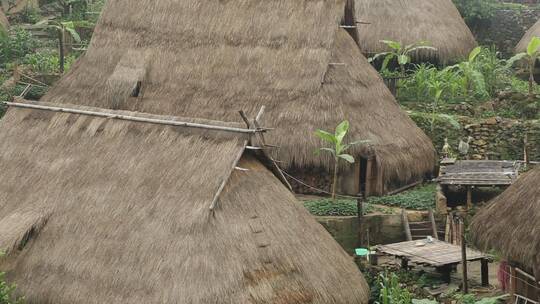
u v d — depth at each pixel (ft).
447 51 110.83
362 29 112.16
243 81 81.92
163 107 83.20
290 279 57.67
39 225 62.28
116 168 63.00
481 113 97.91
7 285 60.49
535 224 59.36
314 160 78.02
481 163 87.25
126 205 60.39
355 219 79.61
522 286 64.69
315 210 79.71
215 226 57.00
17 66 107.24
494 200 65.10
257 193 60.23
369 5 113.09
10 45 112.88
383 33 111.24
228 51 83.97
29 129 69.92
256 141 61.62
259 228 58.54
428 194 85.66
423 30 111.24
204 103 81.87
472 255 71.72
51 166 66.08
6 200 65.82
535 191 61.16
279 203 60.90
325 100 79.41
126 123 65.77
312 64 80.69
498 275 70.33
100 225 60.23
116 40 89.35
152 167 61.67
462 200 84.53
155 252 56.95
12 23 126.00
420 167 82.58
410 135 82.94
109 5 91.76
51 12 129.80
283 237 59.21
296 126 78.48
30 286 59.93
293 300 56.90
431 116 94.63
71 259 59.52
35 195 64.64
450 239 79.82
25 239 62.28
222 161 59.57
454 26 113.91
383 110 82.84
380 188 79.82
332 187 82.28
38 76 105.09
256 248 57.47
